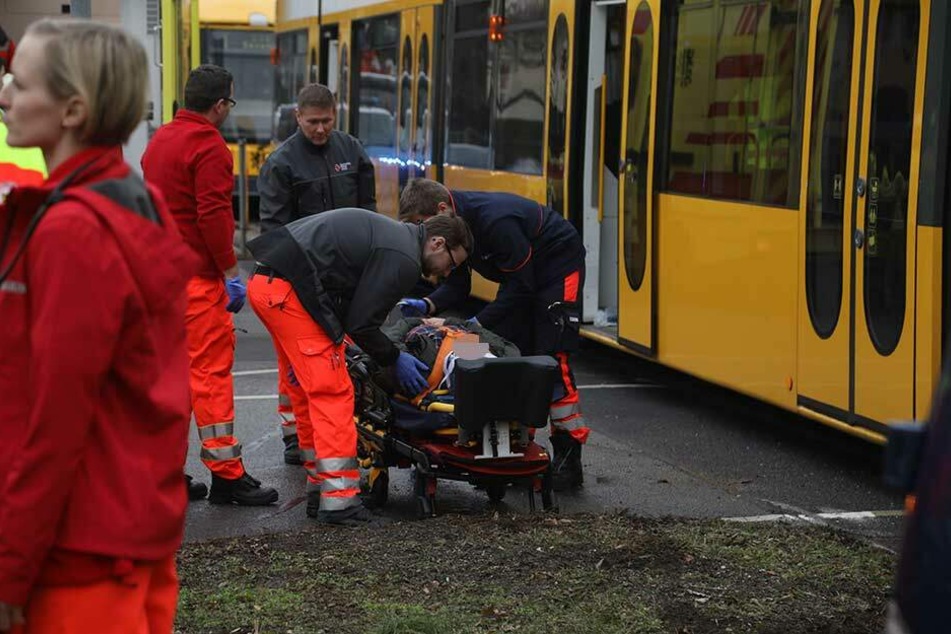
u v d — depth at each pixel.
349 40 29.55
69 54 4.46
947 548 3.89
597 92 17.75
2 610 4.34
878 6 11.55
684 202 15.16
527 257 11.20
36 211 4.45
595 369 18.11
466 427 9.96
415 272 9.89
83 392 4.32
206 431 11.12
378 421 10.55
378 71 27.47
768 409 15.50
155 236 4.55
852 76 11.92
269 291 10.09
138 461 4.55
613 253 17.98
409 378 10.14
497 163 20.62
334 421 10.10
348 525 10.09
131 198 4.52
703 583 8.55
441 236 9.98
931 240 10.78
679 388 16.75
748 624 7.85
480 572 8.74
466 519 10.05
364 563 8.95
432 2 23.92
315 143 12.19
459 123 22.50
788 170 13.02
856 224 11.81
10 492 4.31
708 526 9.89
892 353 11.31
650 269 15.88
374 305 9.78
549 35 18.50
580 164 17.80
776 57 13.32
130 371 4.50
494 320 11.30
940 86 10.73
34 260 4.32
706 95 14.77
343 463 10.12
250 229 36.84
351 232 9.88
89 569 4.50
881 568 8.90
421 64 24.47
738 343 14.03
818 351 12.48
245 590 8.38
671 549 9.21
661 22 15.73
